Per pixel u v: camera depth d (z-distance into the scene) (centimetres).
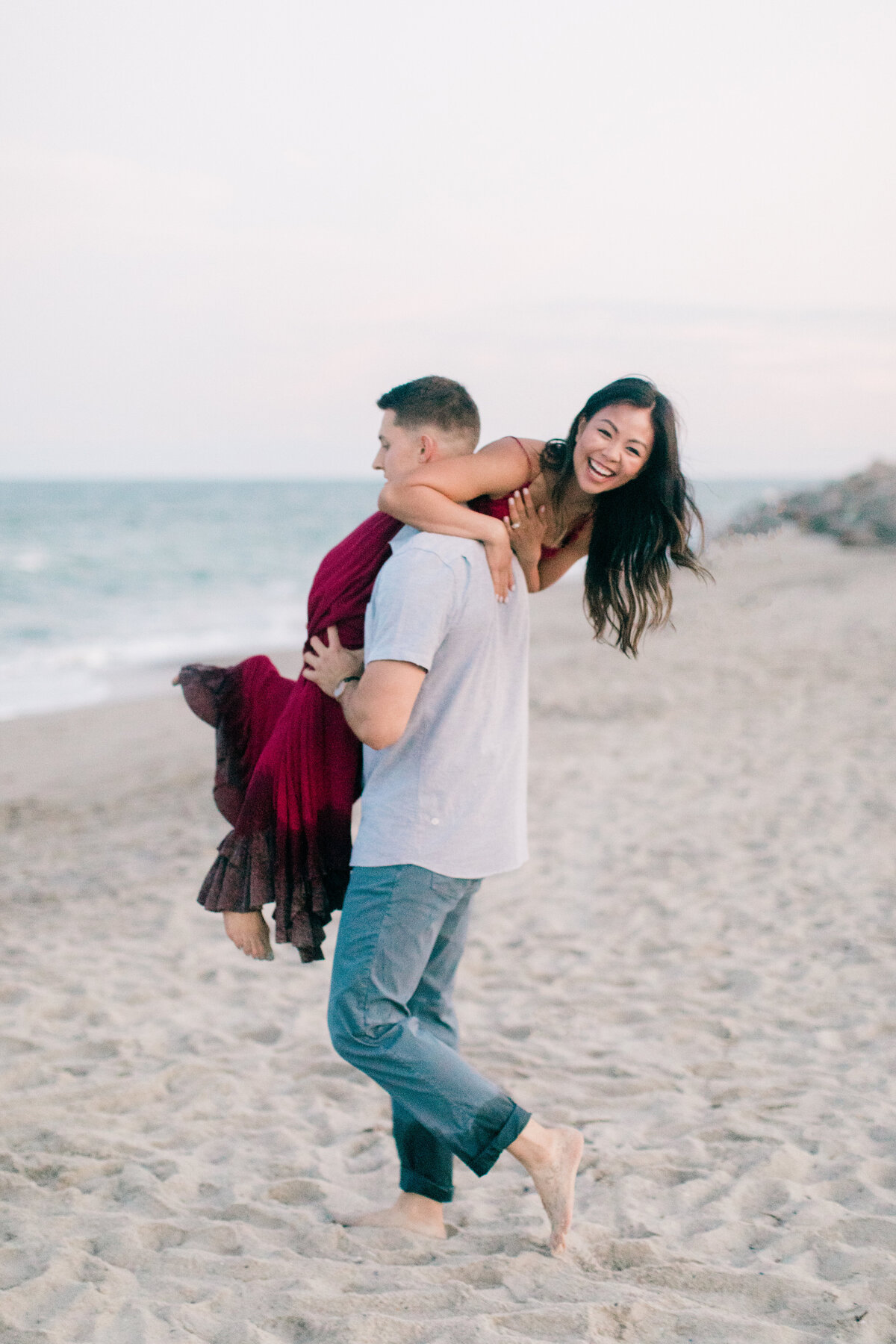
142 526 5697
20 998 424
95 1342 202
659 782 777
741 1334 201
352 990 212
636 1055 362
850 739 875
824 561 2562
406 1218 252
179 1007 418
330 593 221
